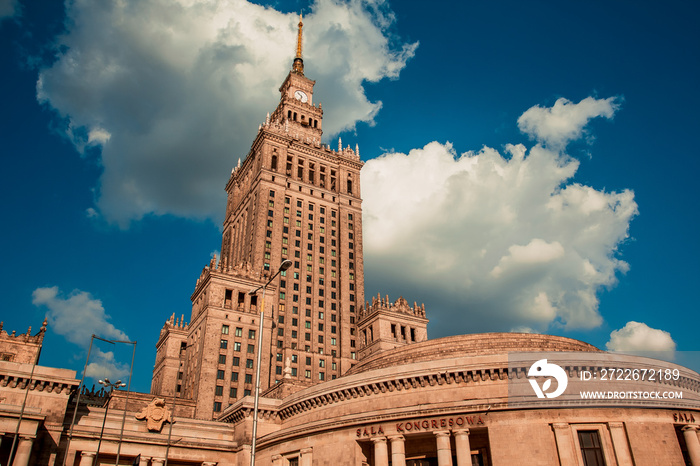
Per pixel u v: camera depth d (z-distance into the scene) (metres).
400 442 52.31
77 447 64.19
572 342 63.81
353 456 54.12
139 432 69.25
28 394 61.25
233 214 160.88
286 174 148.50
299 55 184.25
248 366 104.69
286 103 167.50
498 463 47.91
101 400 101.19
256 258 131.75
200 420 74.69
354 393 58.22
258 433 70.81
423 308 127.81
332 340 132.38
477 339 63.88
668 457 48.22
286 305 129.50
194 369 105.31
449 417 50.97
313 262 140.12
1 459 56.31
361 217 156.50
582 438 48.62
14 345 79.56
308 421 63.50
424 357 63.25
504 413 49.53
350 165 162.62
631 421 48.94
